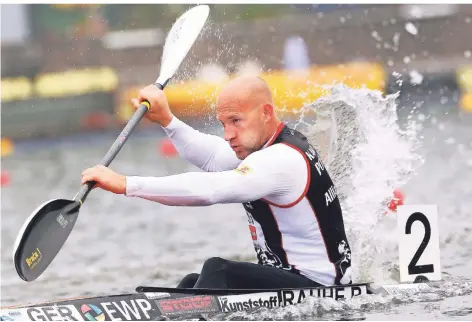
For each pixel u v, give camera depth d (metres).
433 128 58.75
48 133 70.88
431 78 73.88
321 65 76.62
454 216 29.81
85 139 69.38
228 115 16.75
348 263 17.59
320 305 16.73
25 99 70.75
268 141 16.92
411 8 76.06
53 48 75.69
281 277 16.78
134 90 74.31
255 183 15.80
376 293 17.61
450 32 75.31
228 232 30.41
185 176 15.51
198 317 15.69
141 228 32.16
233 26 72.56
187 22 21.66
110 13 76.88
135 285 22.91
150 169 48.41
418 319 16.42
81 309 15.19
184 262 25.69
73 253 27.88
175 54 20.97
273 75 65.75
